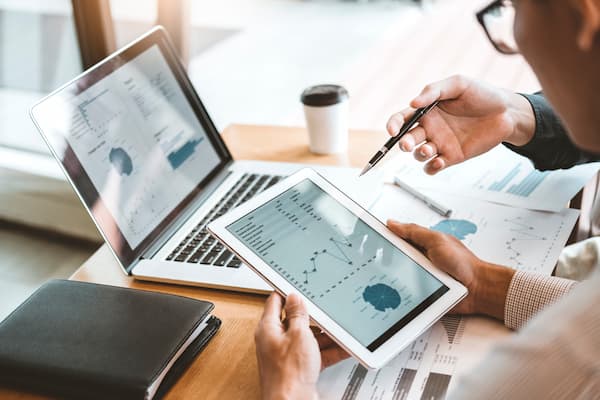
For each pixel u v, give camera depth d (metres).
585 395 0.56
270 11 4.66
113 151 1.16
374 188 1.25
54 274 2.22
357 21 4.40
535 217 1.16
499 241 1.10
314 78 3.68
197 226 1.20
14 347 0.90
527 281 0.94
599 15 0.53
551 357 0.59
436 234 0.99
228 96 3.53
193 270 1.09
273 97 3.48
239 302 1.04
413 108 1.15
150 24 2.49
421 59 3.79
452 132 1.21
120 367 0.86
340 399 0.85
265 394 0.80
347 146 1.44
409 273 0.96
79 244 2.35
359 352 0.86
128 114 1.22
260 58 3.96
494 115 1.20
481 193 1.23
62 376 0.86
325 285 0.93
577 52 0.57
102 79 1.20
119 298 0.99
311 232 1.00
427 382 0.86
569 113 0.62
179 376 0.91
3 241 2.36
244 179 1.34
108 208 1.11
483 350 0.91
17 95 3.06
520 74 3.49
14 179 2.64
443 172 1.30
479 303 0.97
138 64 1.28
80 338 0.91
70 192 2.58
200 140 1.35
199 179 1.30
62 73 2.93
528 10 0.60
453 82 1.17
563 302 0.62
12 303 2.10
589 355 0.57
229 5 4.78
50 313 0.96
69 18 2.81
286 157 1.42
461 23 4.20
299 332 0.83
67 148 1.08
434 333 0.95
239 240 0.97
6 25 3.16
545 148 1.24
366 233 1.01
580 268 1.25
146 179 1.20
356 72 3.71
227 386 0.89
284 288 0.92
